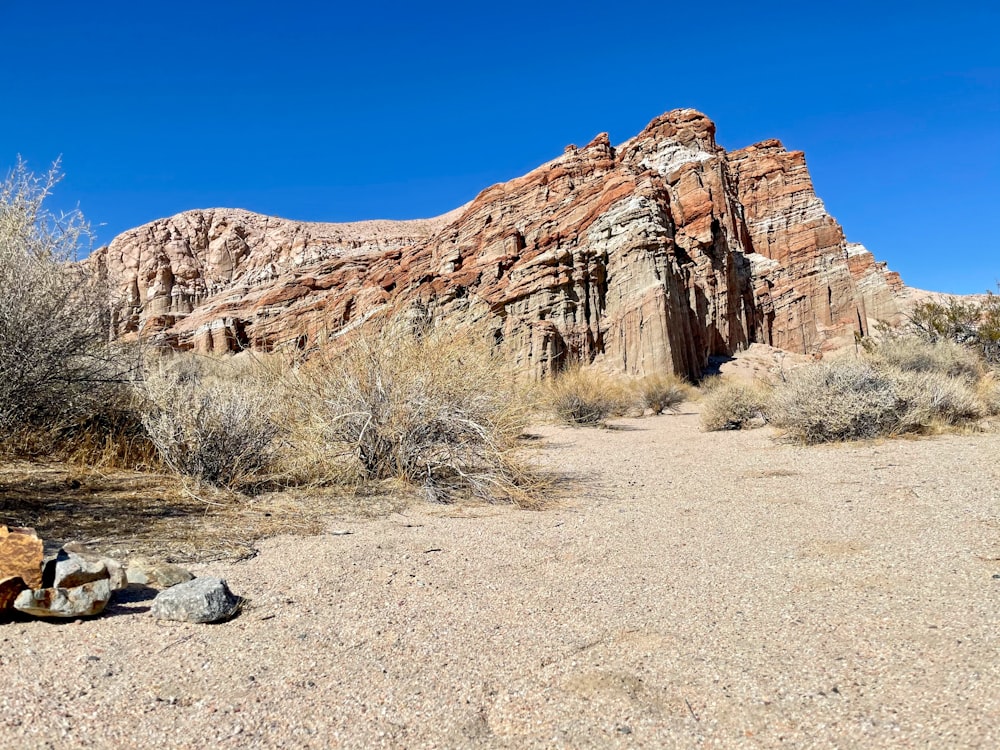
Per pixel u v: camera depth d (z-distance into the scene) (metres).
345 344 7.33
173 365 7.34
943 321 22.08
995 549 3.77
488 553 4.14
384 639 2.69
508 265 38.69
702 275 39.88
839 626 2.70
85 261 6.12
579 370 16.72
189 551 3.98
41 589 2.79
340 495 6.18
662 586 3.38
